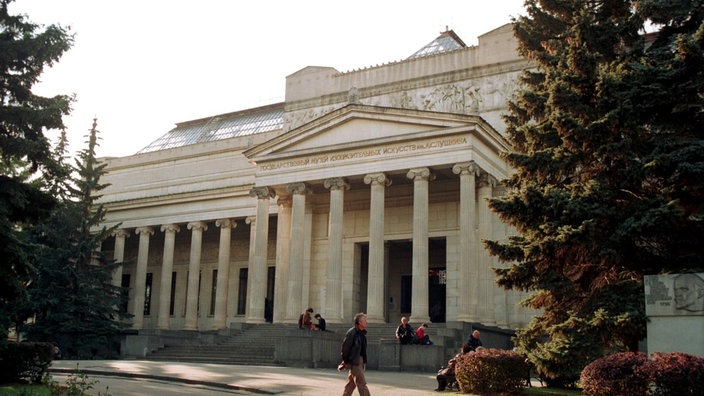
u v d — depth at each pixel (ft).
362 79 200.23
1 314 91.04
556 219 75.20
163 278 217.77
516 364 75.15
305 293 184.34
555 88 77.30
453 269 169.58
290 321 164.14
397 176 165.89
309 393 76.79
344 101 202.18
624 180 73.41
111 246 253.44
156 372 99.19
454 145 152.66
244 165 235.20
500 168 164.14
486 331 140.77
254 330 167.32
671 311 62.28
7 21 90.27
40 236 185.47
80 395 68.54
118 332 192.03
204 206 215.72
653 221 67.41
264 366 125.59
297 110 210.18
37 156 87.76
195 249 214.07
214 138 275.39
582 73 77.71
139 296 220.84
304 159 171.63
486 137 155.63
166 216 222.07
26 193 84.74
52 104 87.92
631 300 71.20
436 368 114.32
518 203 77.05
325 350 132.57
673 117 76.28
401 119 160.25
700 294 61.21
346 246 184.75
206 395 75.05
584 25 85.05
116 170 262.26
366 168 162.09
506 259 80.84
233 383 85.10
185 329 208.64
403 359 117.29
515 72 176.65
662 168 71.05
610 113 72.43
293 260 166.61
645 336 68.18
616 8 89.61
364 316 61.62
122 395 72.59
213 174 241.14
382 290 154.81
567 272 77.61
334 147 166.50
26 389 68.23
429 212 176.04
